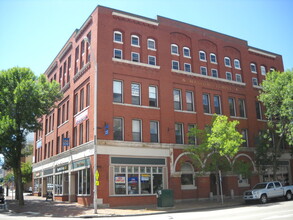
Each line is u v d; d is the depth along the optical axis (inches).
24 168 2325.3
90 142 1024.9
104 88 1042.1
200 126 1227.2
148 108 1120.8
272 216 583.2
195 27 1341.0
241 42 1478.8
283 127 1224.2
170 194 911.0
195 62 1295.5
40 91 1098.7
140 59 1160.2
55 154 1430.9
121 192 996.6
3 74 1087.6
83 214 785.6
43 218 714.2
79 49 1253.1
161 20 1243.8
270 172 1389.0
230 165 1039.6
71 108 1272.1
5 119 1015.6
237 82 1384.1
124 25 1148.5
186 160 1152.2
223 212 713.0
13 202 1300.4
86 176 1046.4
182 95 1222.3
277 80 1201.4
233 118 1338.6
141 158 1053.8
